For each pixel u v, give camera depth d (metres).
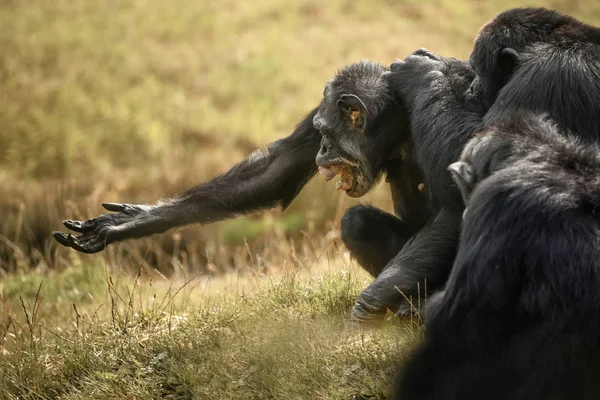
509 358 9.91
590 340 9.66
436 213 14.40
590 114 12.59
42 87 47.53
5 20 55.28
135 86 48.91
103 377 13.51
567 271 9.71
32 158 39.88
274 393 12.52
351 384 12.55
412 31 53.22
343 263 17.92
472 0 57.50
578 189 10.05
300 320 14.16
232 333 14.27
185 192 15.88
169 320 14.93
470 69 14.16
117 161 40.97
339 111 14.62
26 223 32.03
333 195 34.09
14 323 16.81
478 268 10.02
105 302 19.31
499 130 10.89
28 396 13.59
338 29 54.22
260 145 16.41
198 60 51.69
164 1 59.47
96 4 58.69
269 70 50.12
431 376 10.30
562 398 9.75
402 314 13.37
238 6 58.69
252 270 19.80
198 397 12.76
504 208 10.09
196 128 44.06
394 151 14.89
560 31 13.38
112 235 15.25
